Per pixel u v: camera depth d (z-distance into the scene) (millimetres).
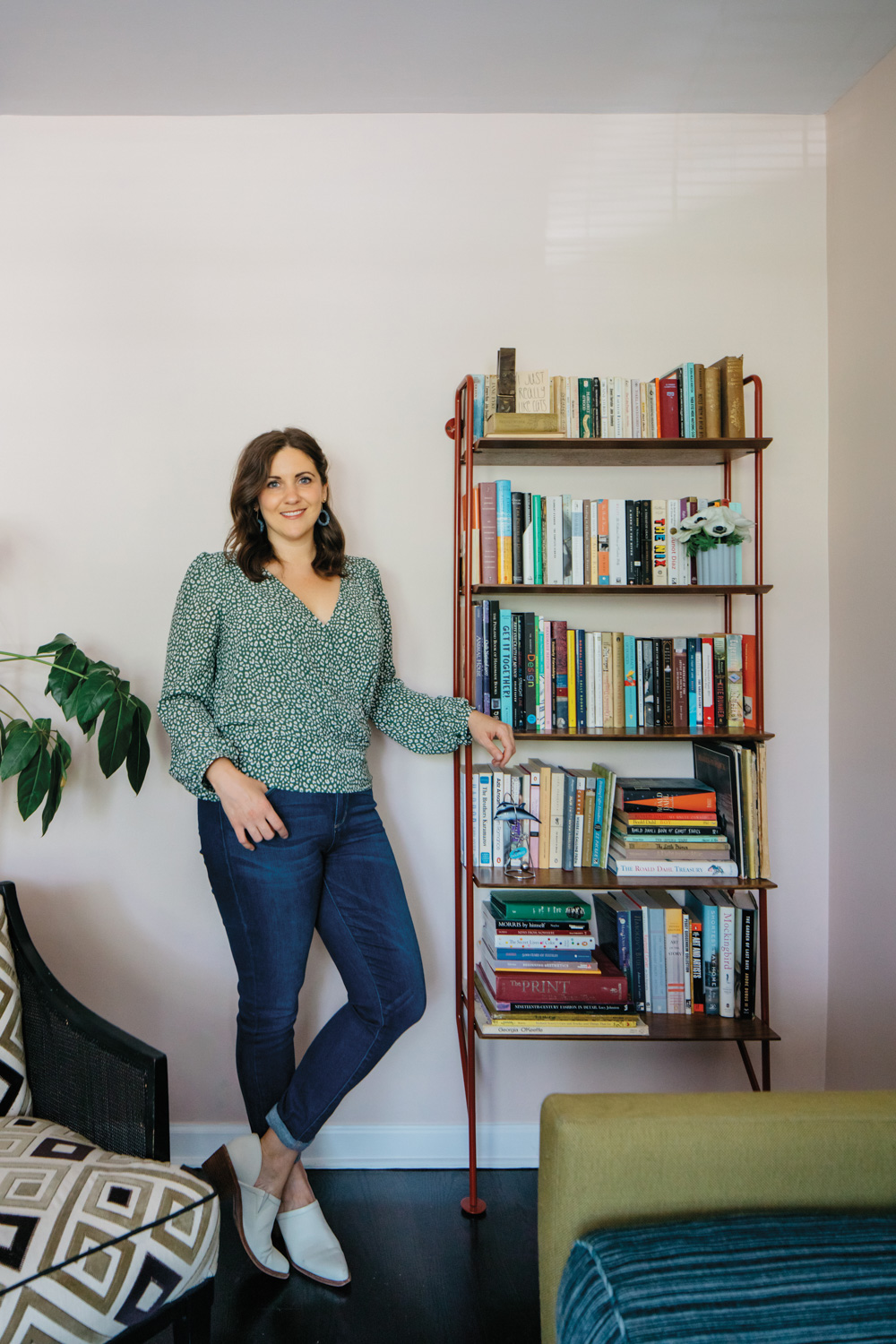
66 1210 1128
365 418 2021
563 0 1653
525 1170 2010
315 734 1600
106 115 2002
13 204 1990
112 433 1996
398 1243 1730
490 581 1862
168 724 1559
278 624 1595
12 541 1986
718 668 1905
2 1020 1486
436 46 1782
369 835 1702
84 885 2014
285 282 2016
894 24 1732
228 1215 1841
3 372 1986
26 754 1662
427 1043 2033
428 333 2029
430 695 2008
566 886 1728
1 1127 1360
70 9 1649
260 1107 1628
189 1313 1214
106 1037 1357
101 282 1997
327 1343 1466
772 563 2066
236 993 2023
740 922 1810
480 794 1841
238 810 1493
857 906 1950
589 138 2053
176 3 1637
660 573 1901
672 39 1772
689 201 2062
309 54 1801
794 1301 918
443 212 2033
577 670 1888
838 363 2031
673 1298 919
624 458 1968
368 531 2025
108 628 1996
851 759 1975
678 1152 1088
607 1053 2047
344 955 1678
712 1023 1786
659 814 1805
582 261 2049
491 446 1815
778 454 2068
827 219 2068
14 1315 1011
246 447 1716
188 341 2004
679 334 2059
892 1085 1812
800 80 1929
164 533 1998
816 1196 1103
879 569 1866
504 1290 1595
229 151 2012
